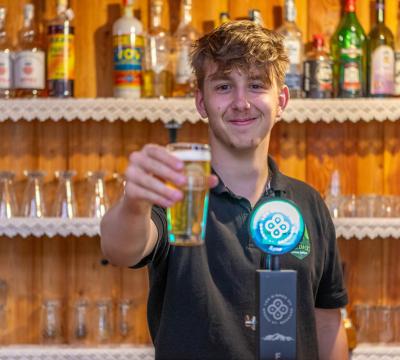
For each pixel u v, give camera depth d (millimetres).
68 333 2932
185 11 2824
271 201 1362
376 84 2770
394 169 2953
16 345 2867
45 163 2939
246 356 1659
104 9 2920
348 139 2953
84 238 2939
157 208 1677
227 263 1699
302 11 2932
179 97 2764
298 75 2738
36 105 2678
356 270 2949
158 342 1699
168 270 1706
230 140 1736
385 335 2812
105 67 2920
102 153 2947
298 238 1353
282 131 2947
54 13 2910
